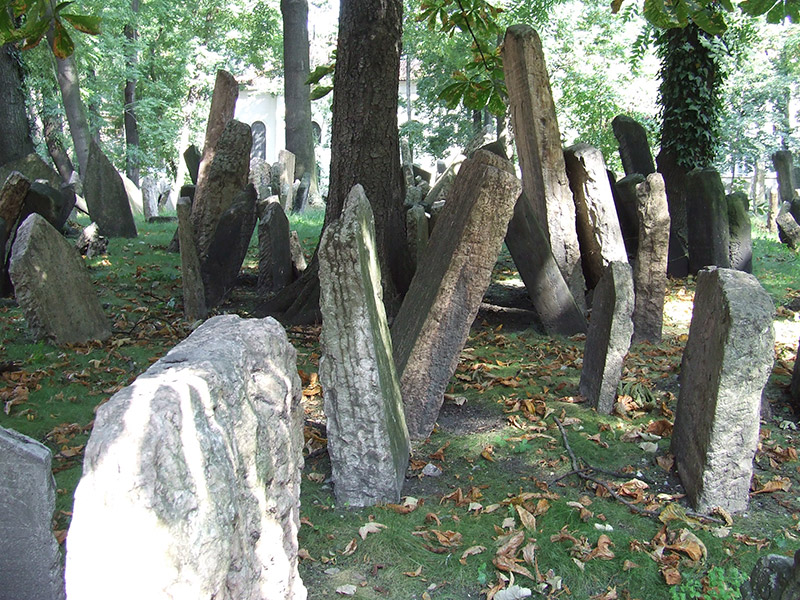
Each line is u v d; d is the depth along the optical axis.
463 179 5.16
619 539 3.62
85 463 1.90
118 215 12.34
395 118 7.55
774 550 3.55
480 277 4.75
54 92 23.09
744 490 3.92
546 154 7.92
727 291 3.91
